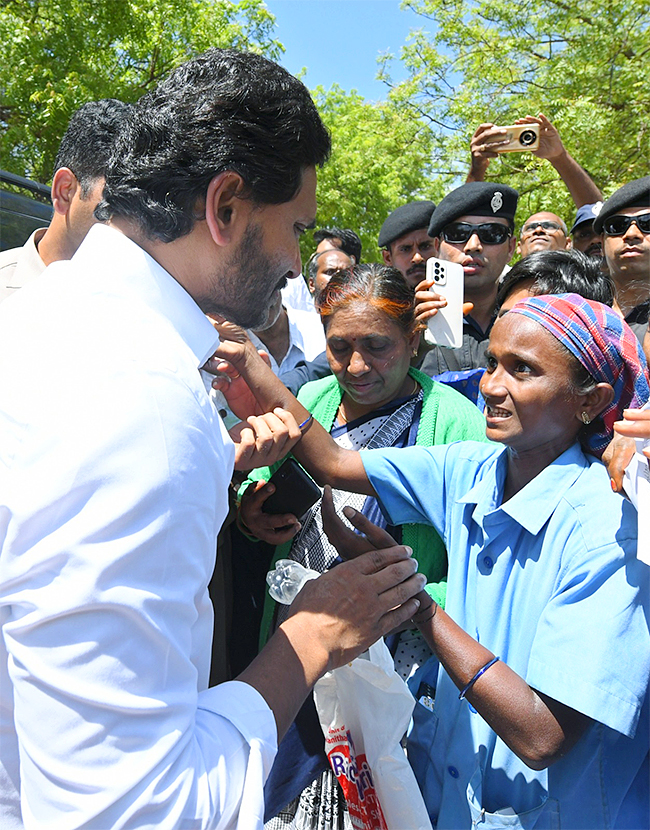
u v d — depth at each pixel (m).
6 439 0.90
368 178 13.70
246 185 1.05
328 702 1.53
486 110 12.36
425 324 2.52
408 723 1.45
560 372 1.37
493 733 1.41
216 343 1.13
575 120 10.30
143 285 1.03
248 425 1.76
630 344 1.40
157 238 1.07
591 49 11.25
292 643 1.15
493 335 1.44
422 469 1.67
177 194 1.04
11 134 10.27
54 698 0.81
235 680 1.08
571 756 1.34
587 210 3.74
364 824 1.49
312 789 1.72
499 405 1.41
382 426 1.97
